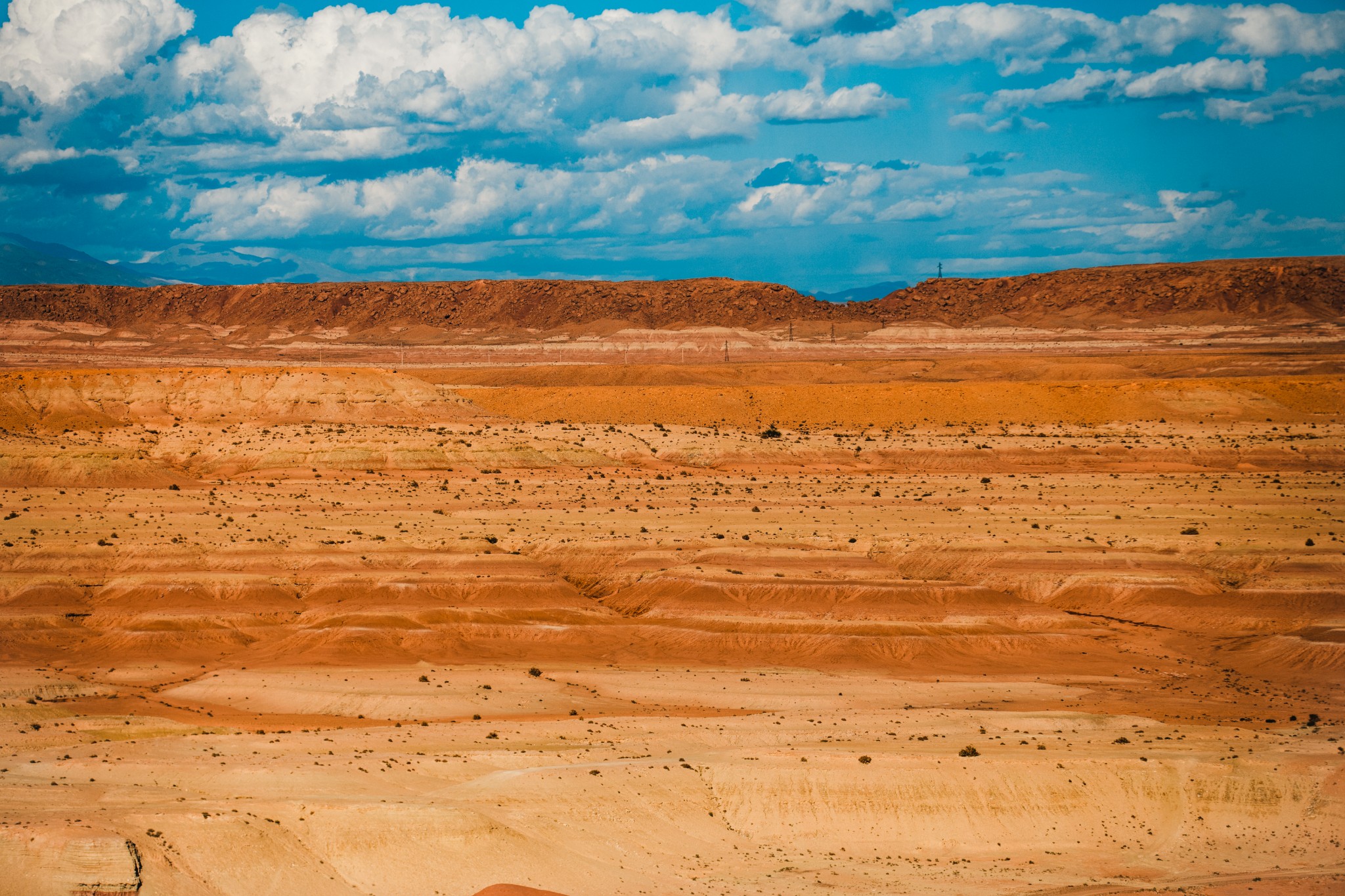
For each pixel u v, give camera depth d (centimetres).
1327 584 13125
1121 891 6981
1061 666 11825
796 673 11488
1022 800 8075
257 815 6988
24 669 10912
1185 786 8238
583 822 7475
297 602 12750
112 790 7425
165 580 12738
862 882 7056
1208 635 12719
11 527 13688
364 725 9669
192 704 10219
